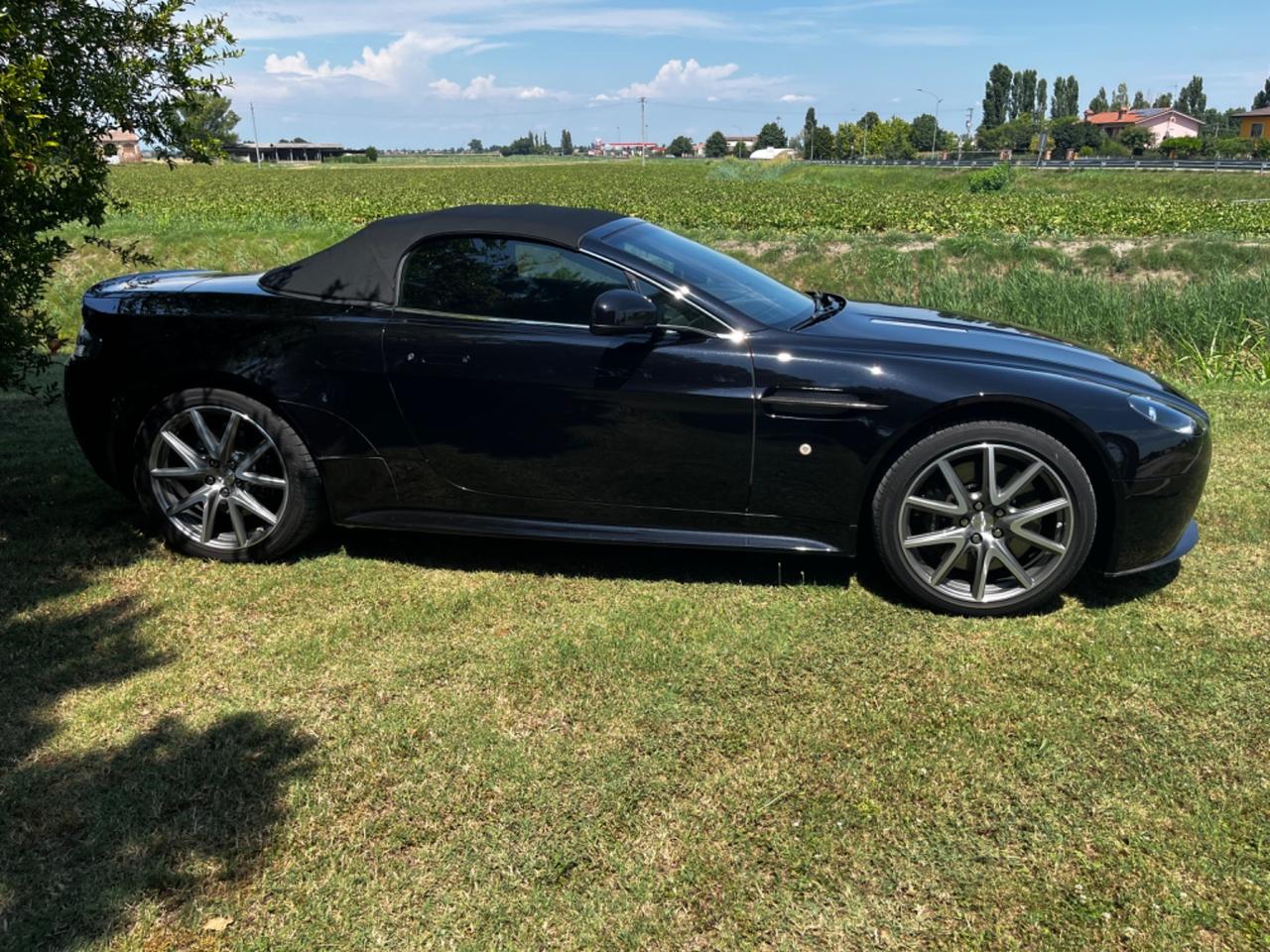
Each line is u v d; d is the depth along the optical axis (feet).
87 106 12.73
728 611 11.10
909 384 10.73
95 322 12.57
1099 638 10.38
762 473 11.18
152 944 6.34
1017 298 35.19
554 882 6.89
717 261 12.98
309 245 51.31
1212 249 47.06
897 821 7.49
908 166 238.89
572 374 11.26
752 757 8.31
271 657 10.01
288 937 6.41
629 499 11.59
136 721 8.82
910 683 9.50
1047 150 327.47
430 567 12.41
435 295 11.82
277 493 12.46
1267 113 289.12
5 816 7.46
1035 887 6.82
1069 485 10.64
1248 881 6.84
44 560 12.29
